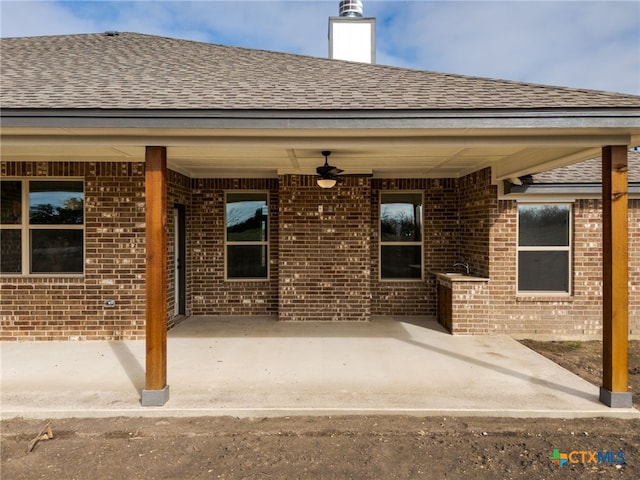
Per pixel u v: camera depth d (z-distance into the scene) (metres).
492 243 7.65
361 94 4.88
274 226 9.08
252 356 6.35
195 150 6.05
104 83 5.42
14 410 4.49
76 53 7.40
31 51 7.54
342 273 8.55
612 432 4.19
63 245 7.33
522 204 7.72
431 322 8.55
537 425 4.32
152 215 4.69
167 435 4.13
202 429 4.24
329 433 4.16
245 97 4.77
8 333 7.20
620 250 4.59
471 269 8.35
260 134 4.68
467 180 8.52
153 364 4.64
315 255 8.55
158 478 3.46
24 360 6.17
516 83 5.17
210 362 6.07
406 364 5.99
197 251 9.05
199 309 9.07
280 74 6.01
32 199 7.31
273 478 3.46
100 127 4.32
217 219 9.04
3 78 5.70
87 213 7.20
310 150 6.05
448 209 8.98
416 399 4.79
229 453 3.82
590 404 4.64
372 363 6.03
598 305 7.67
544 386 5.17
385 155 6.52
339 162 7.34
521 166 6.31
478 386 5.16
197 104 4.46
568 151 5.20
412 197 9.11
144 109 4.32
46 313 7.20
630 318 7.76
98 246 7.20
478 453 3.82
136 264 7.22
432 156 6.62
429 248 9.02
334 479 3.45
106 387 5.15
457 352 6.58
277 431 4.20
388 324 8.37
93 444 3.98
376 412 4.52
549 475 3.50
